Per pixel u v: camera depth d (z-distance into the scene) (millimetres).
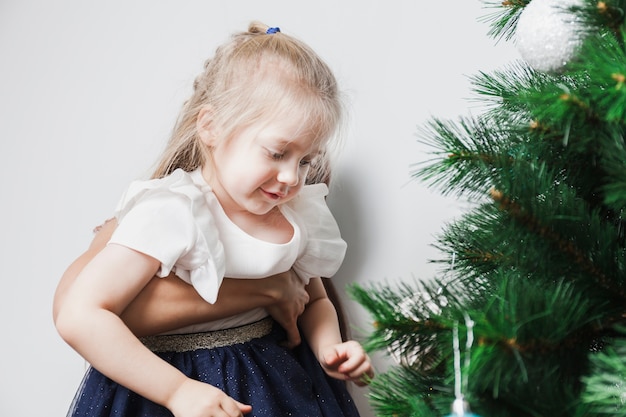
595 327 583
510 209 612
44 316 1251
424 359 624
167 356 960
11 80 1287
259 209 931
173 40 1194
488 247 682
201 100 997
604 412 529
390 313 575
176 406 844
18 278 1271
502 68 1031
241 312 974
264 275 959
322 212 1049
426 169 716
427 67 1073
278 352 1006
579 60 611
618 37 588
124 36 1223
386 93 1097
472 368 511
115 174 1220
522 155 667
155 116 1198
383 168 1101
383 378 633
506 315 529
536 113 582
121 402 913
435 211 1062
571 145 631
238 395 937
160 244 875
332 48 1127
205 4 1180
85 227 1236
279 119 900
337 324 1070
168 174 1040
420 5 1074
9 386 1269
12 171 1281
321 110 923
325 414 1007
